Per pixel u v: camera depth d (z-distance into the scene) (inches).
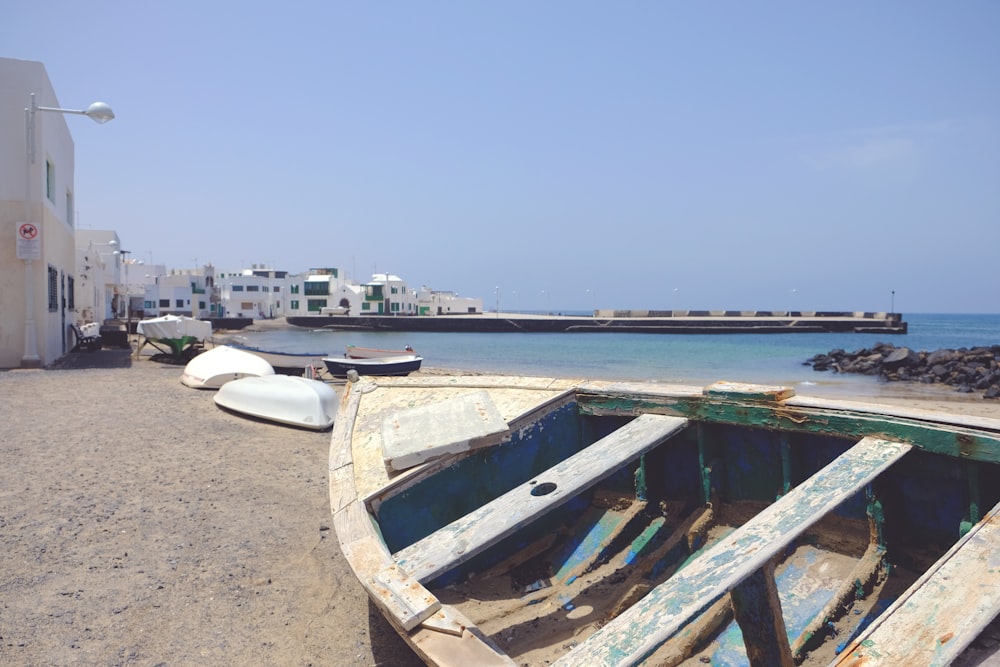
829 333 2623.0
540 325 2800.2
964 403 794.8
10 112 642.8
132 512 263.4
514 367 1245.7
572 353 1657.2
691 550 183.0
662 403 200.8
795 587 161.2
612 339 2367.1
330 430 440.1
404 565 138.7
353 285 3917.3
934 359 1107.9
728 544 117.8
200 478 314.7
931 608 95.3
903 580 153.3
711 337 2476.6
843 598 147.6
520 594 180.1
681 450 207.3
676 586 108.6
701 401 191.5
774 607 116.0
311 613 188.5
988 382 941.8
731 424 193.5
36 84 651.5
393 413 228.8
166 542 235.6
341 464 198.4
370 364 750.5
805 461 181.6
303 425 436.8
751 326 2630.4
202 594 197.6
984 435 138.3
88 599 190.5
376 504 176.9
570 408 223.5
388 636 176.2
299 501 288.0
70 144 911.7
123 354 914.7
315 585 206.5
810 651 137.6
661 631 96.3
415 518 184.4
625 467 216.7
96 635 171.2
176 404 502.0
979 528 114.2
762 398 179.0
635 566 182.5
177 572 211.6
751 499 192.7
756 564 107.2
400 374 770.8
